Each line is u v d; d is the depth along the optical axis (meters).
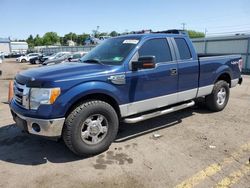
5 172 3.80
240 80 7.24
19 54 70.00
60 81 3.79
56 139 3.99
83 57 5.34
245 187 3.31
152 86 4.83
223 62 6.43
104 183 3.46
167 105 5.23
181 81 5.36
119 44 4.96
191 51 5.59
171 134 5.14
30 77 3.98
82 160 4.12
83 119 4.00
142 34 5.02
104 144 4.30
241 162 3.94
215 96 6.40
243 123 5.74
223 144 4.61
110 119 4.30
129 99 4.54
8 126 5.76
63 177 3.63
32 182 3.53
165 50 5.11
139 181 3.49
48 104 3.74
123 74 4.39
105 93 4.19
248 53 19.25
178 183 3.43
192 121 5.91
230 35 20.55
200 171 3.71
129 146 4.60
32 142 4.86
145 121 5.94
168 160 4.05
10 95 4.63
